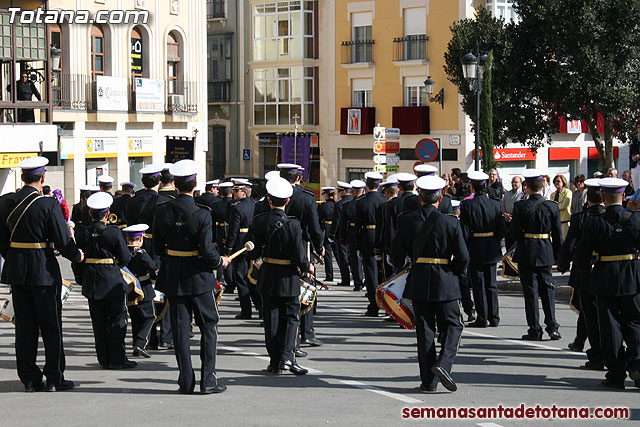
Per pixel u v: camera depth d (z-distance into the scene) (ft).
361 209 104.42
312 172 350.64
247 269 103.96
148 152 271.49
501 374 73.10
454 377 71.92
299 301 73.82
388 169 189.98
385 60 325.83
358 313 108.58
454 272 66.49
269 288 71.87
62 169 244.83
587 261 68.54
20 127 223.71
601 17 243.40
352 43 333.21
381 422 57.41
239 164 373.61
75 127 246.27
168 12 276.62
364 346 86.43
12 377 73.26
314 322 101.60
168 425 56.59
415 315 66.90
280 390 67.26
